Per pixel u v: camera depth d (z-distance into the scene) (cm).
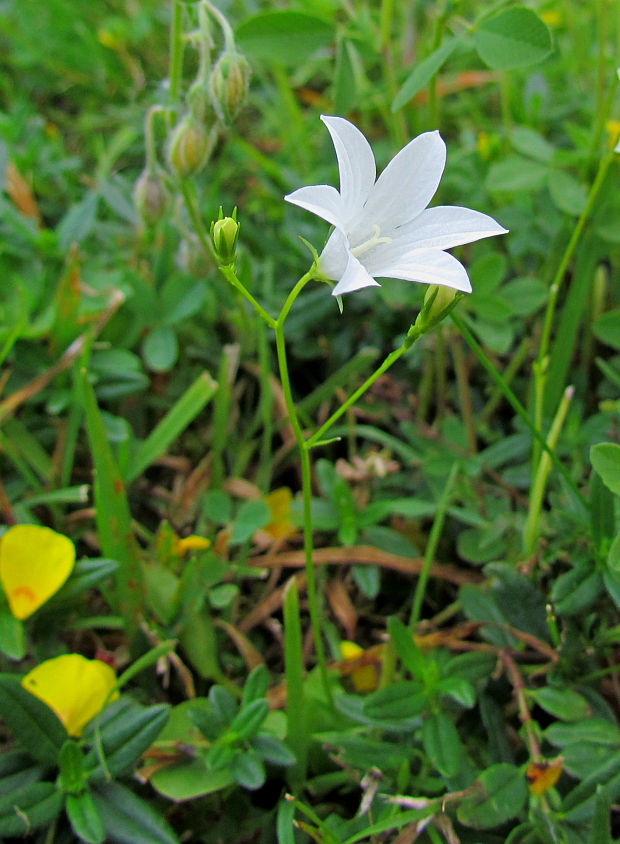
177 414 18
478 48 16
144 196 18
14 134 23
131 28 26
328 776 14
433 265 11
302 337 21
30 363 18
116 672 16
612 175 18
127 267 19
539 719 15
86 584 15
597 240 18
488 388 20
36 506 17
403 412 20
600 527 14
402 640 14
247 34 18
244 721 13
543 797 13
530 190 19
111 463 15
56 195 23
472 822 13
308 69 27
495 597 15
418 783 14
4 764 13
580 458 17
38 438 18
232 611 17
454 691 13
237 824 14
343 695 14
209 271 19
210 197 22
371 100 24
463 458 18
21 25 27
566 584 14
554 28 25
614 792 12
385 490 18
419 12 26
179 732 14
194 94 16
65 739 13
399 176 12
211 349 20
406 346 12
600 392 19
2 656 15
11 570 14
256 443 19
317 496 19
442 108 25
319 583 17
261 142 26
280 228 23
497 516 17
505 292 19
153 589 16
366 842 13
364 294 21
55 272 20
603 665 15
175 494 18
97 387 18
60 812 13
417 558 17
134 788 14
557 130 23
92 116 26
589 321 20
